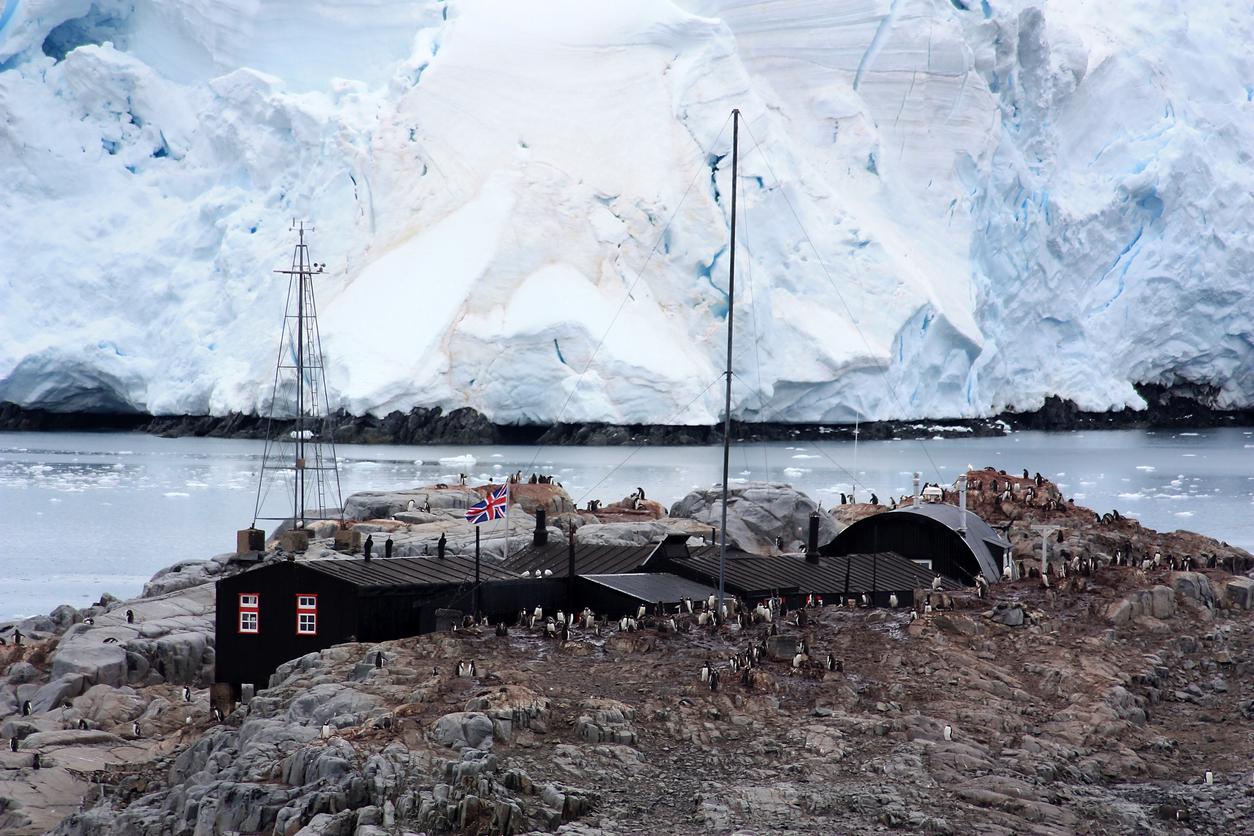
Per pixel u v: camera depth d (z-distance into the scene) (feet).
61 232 605.73
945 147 604.49
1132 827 97.91
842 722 113.19
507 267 553.64
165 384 581.94
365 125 588.91
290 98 594.65
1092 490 404.98
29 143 609.42
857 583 159.22
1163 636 138.31
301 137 591.78
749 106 579.07
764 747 108.27
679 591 149.89
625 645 128.47
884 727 112.78
